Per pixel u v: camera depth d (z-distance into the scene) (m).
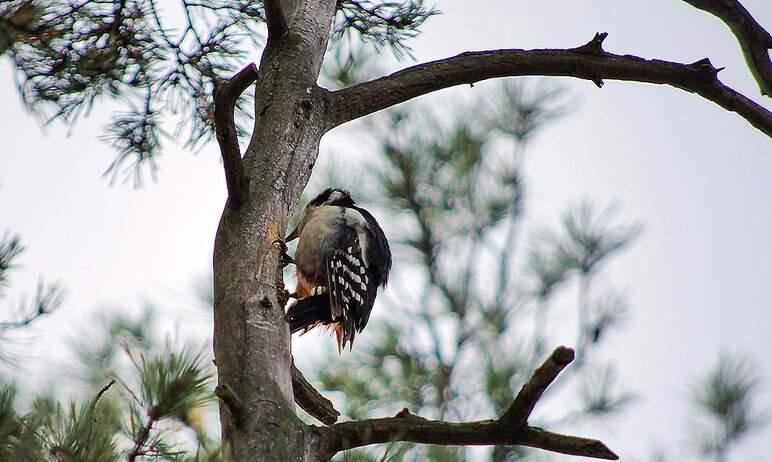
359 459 5.85
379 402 13.58
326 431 7.02
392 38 11.62
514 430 6.75
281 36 9.52
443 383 13.87
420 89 9.87
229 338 7.50
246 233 8.06
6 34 7.39
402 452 5.99
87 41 9.97
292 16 9.80
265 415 6.95
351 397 13.41
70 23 8.98
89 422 5.11
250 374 7.26
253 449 6.74
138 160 10.99
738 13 10.59
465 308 14.83
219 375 7.41
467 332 14.46
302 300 11.62
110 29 10.08
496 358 13.23
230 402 6.74
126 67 10.25
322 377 13.60
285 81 9.24
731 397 9.23
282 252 8.20
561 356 6.17
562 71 10.16
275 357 7.47
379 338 14.34
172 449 5.23
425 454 8.51
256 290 7.76
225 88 7.31
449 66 9.98
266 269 7.92
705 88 10.23
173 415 5.18
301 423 7.03
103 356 7.55
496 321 14.10
